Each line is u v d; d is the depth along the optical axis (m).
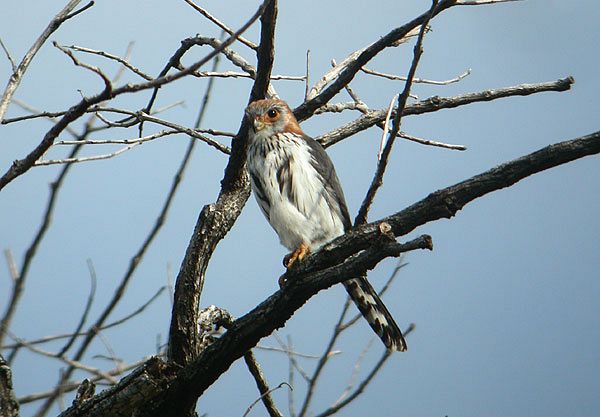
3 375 8.57
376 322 11.62
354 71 11.95
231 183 11.32
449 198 8.98
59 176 8.21
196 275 10.70
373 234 9.16
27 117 9.91
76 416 9.71
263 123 12.73
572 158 8.64
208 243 10.86
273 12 10.34
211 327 11.10
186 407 10.14
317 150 12.85
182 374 10.01
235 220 11.14
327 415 10.06
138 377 9.68
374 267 9.09
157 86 7.30
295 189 12.53
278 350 11.05
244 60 12.96
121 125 11.02
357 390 10.20
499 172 8.86
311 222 12.55
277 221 12.72
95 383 9.94
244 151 11.06
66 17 9.15
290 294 9.66
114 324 9.23
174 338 10.46
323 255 9.41
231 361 10.02
